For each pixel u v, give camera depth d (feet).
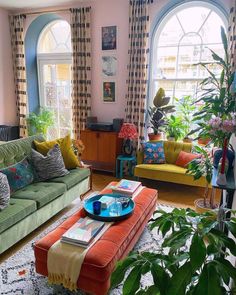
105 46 13.98
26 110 16.67
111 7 13.41
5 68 15.85
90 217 6.80
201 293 2.45
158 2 12.44
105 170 14.83
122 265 3.26
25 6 14.61
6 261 6.95
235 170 6.61
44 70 16.89
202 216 3.59
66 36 15.78
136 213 7.12
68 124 16.94
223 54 12.53
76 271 5.23
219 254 2.91
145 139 14.25
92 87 14.84
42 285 6.13
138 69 13.24
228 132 5.90
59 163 9.93
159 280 2.84
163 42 13.53
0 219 6.64
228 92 7.32
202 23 12.64
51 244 5.63
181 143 12.55
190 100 12.85
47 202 8.39
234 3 10.91
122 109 14.39
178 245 3.10
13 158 9.29
